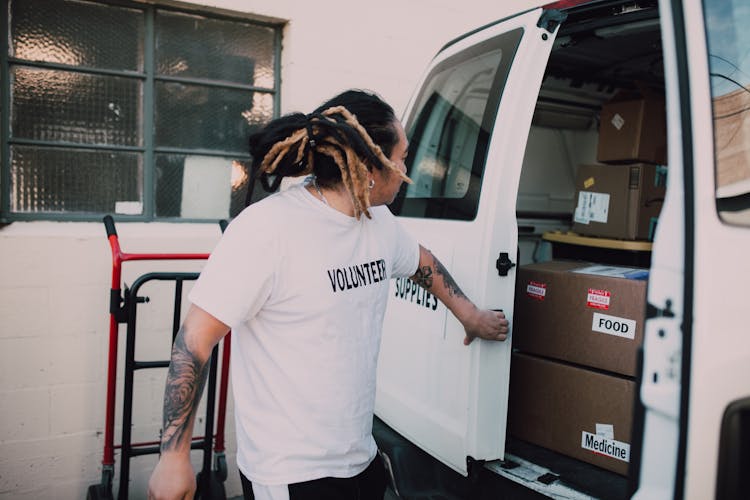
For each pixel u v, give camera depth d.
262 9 3.12
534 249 3.81
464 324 1.73
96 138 2.97
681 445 1.08
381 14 3.44
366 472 1.41
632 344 1.86
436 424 1.96
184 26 3.09
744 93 1.28
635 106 3.05
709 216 1.13
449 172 2.14
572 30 2.00
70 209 2.96
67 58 2.88
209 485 2.23
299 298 1.23
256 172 1.29
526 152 3.73
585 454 1.97
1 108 2.76
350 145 1.22
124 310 2.14
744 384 1.14
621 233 3.11
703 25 1.21
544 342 2.10
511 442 2.14
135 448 2.45
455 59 2.35
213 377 2.19
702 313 1.08
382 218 1.43
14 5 2.76
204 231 3.10
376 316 1.38
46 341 2.80
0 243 2.67
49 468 2.87
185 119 3.15
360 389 1.33
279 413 1.27
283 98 3.33
